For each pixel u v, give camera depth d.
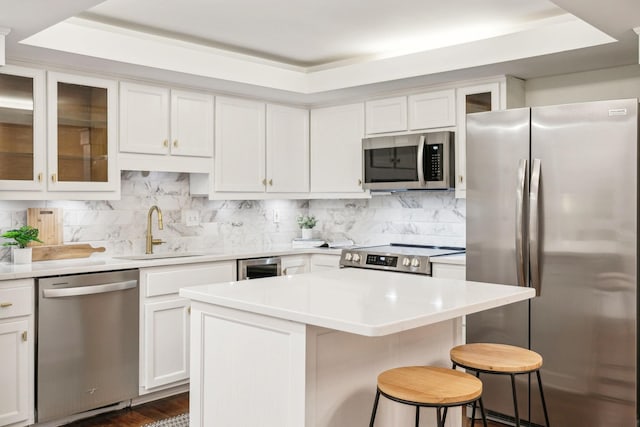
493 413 3.62
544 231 3.37
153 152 4.14
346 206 5.39
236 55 4.39
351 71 4.45
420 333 2.68
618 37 3.21
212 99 4.52
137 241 4.40
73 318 3.47
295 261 4.81
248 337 2.30
